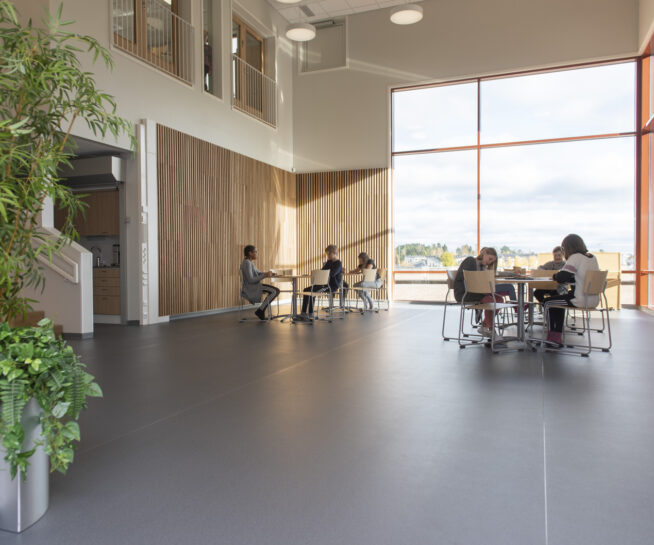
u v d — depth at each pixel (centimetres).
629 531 173
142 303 788
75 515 187
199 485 212
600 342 596
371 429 284
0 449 171
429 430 282
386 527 177
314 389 376
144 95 805
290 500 198
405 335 670
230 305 1018
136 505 195
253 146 1116
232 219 1019
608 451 249
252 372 435
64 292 649
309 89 1269
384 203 1203
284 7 1184
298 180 1282
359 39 1219
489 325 618
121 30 781
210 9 1007
